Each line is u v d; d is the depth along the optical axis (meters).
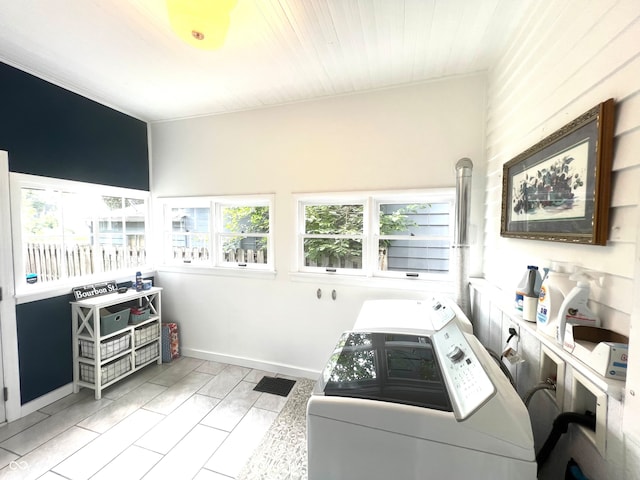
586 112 0.89
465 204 2.00
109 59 1.95
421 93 2.23
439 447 0.81
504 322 1.50
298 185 2.61
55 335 2.30
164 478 1.60
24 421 2.05
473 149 2.13
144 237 3.16
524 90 1.43
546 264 1.19
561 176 1.05
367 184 2.41
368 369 1.13
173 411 2.17
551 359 1.04
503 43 1.73
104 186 2.67
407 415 0.84
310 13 1.49
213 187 2.91
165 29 1.64
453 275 2.32
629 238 0.76
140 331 2.71
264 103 2.63
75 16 1.52
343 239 2.61
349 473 0.90
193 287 3.05
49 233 2.32
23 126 2.09
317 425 0.92
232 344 2.93
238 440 1.89
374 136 2.37
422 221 2.40
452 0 1.40
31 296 2.14
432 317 1.68
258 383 2.57
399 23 1.56
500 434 0.76
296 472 1.65
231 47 1.79
